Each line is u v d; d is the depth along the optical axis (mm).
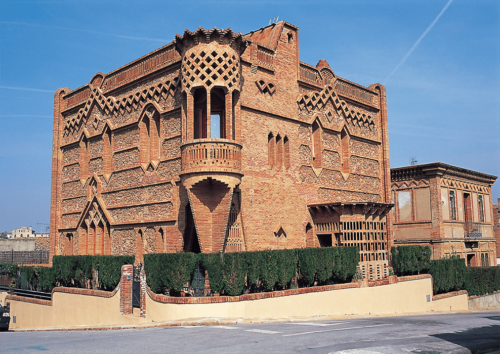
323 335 14516
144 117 29781
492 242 48781
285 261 22953
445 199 41938
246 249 25578
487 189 49125
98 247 32812
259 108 27156
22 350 12914
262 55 27859
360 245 28625
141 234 29438
